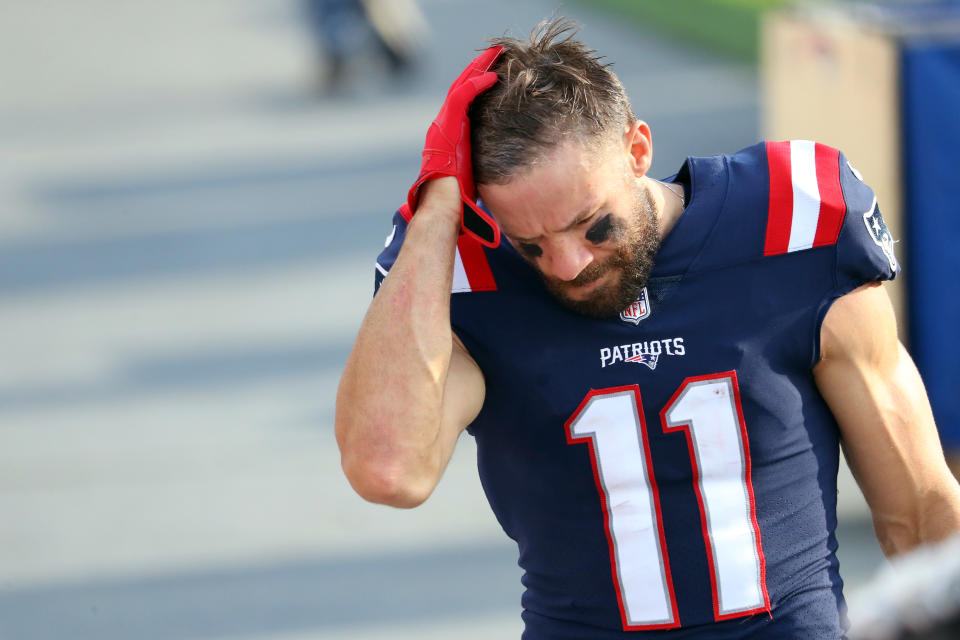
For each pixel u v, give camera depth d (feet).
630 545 23.93
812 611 24.41
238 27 207.51
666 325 23.58
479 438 25.31
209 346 80.89
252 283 93.09
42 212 116.47
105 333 85.10
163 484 62.08
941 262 52.01
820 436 24.50
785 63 64.80
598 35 168.14
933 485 24.52
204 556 55.06
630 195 22.75
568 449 23.93
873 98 53.42
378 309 23.63
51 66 188.03
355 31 150.30
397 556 53.93
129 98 161.79
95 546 56.70
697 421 23.63
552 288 23.32
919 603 11.28
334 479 61.41
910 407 24.36
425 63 162.09
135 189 121.60
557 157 21.99
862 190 24.29
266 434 66.85
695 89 135.54
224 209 112.57
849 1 89.20
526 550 25.23
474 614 48.93
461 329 24.20
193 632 49.01
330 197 113.19
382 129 134.21
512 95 22.34
